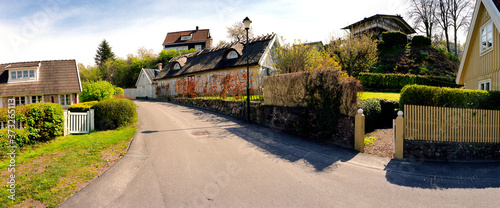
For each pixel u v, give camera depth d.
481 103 7.69
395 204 4.62
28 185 5.51
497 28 9.62
